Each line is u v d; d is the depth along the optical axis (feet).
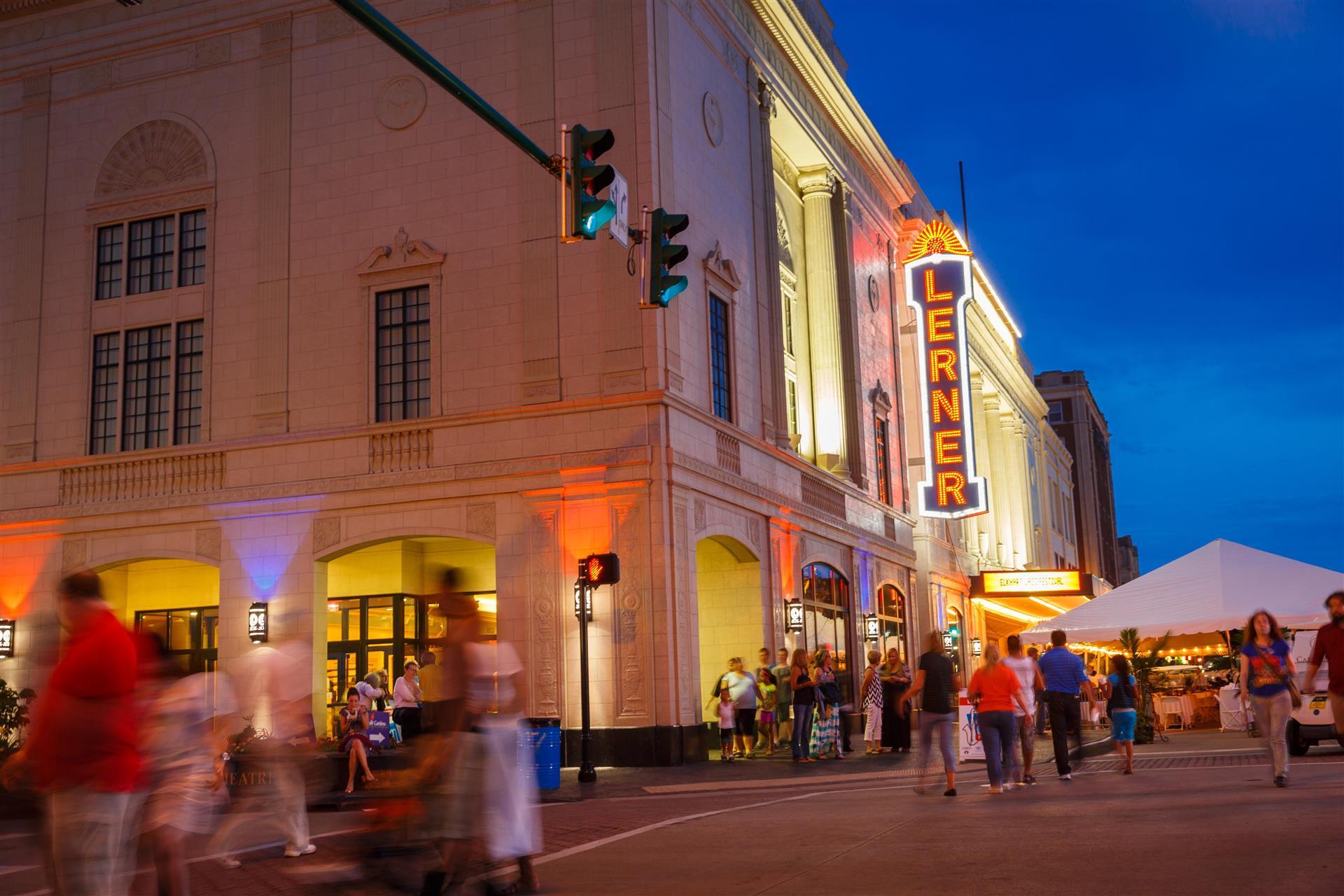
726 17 98.43
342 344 87.61
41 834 24.77
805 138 113.91
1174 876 27.53
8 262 97.30
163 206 93.81
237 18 93.81
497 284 84.53
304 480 86.89
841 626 110.11
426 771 28.19
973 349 185.06
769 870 31.89
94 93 97.19
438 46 88.43
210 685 86.63
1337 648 40.52
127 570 97.81
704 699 92.53
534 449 82.12
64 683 22.84
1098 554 320.91
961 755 71.97
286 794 39.22
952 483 128.67
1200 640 111.75
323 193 89.66
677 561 79.61
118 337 93.81
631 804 55.21
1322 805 39.68
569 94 84.74
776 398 100.94
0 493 94.99
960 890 27.12
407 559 92.22
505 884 30.27
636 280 81.41
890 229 138.51
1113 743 86.28
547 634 79.97
